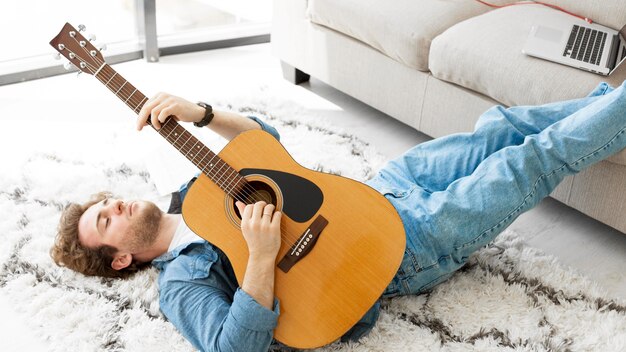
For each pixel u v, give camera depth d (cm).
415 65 241
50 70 303
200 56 329
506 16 239
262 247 154
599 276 196
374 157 247
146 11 304
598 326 175
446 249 171
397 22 241
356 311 156
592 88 199
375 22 247
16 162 243
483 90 224
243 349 151
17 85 297
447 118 241
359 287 157
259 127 189
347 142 255
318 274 157
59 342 173
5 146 252
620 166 191
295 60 293
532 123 192
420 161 194
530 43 216
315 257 158
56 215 215
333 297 156
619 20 234
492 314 179
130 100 170
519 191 172
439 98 240
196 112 174
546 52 211
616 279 195
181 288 165
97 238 179
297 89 299
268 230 154
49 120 271
